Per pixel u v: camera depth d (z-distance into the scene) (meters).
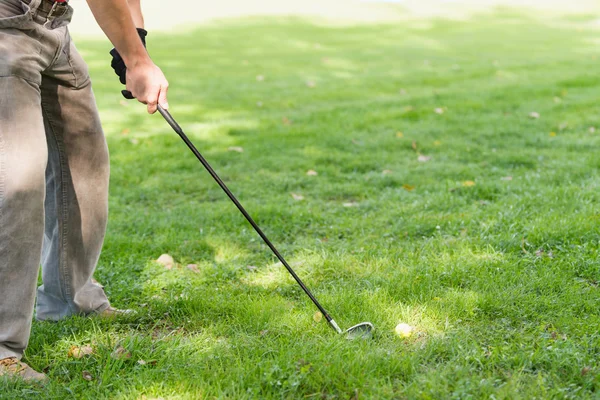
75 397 2.60
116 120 8.52
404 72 12.17
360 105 9.23
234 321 3.28
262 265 4.17
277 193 5.75
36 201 2.72
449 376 2.69
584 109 8.59
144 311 3.42
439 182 5.87
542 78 10.88
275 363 2.75
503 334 3.11
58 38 2.87
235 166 6.49
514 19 22.11
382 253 4.17
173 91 10.51
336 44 16.28
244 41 16.59
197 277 3.98
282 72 12.42
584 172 5.82
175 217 5.04
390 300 3.46
